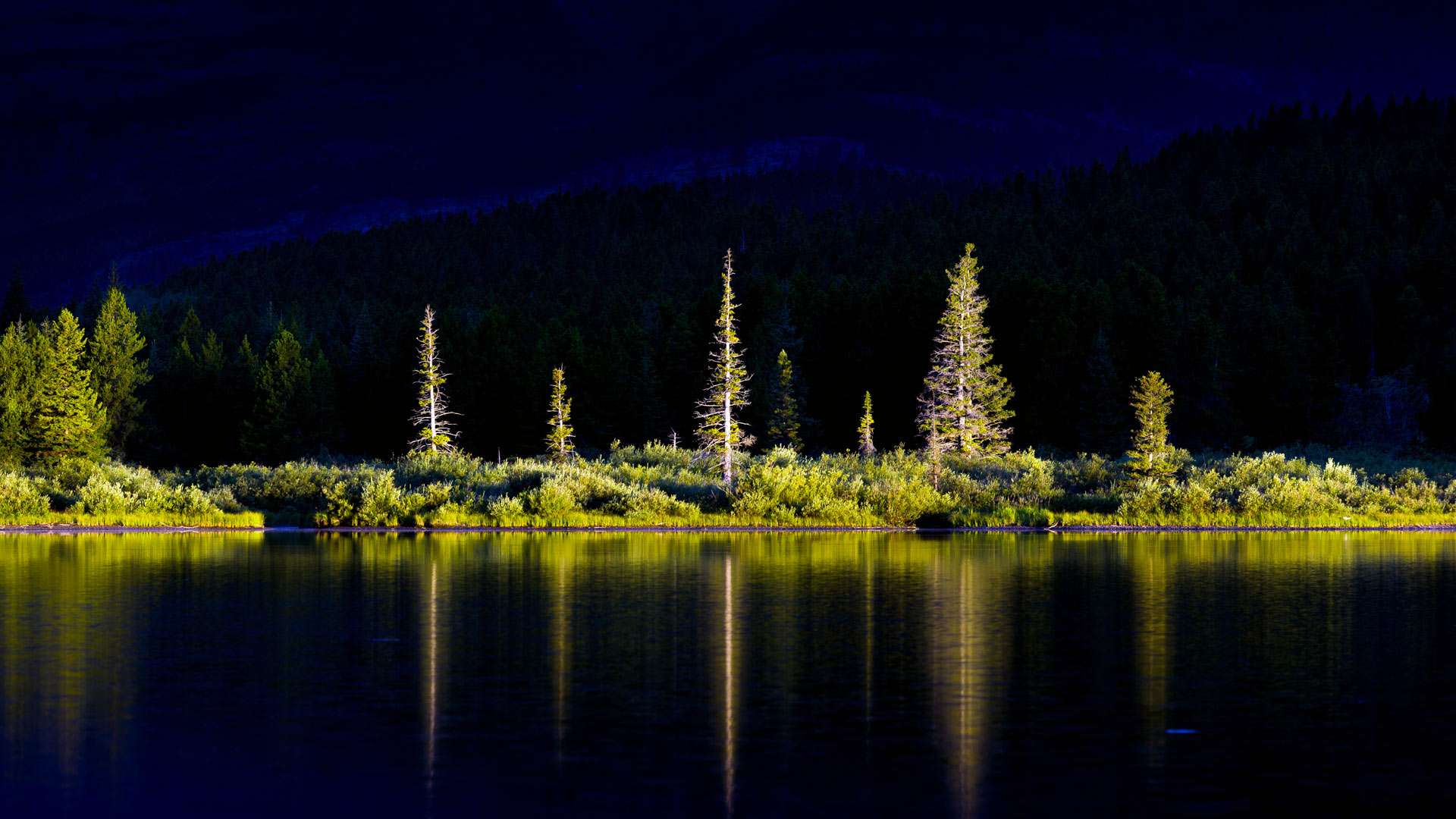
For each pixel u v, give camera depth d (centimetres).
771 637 2752
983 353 8838
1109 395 9700
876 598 3388
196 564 4219
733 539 5394
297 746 1820
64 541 5206
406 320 11694
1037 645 2653
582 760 1752
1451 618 3036
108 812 1527
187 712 2023
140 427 10750
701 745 1833
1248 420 10844
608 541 5288
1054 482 7406
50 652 2548
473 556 4559
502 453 11044
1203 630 2861
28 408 8638
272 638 2728
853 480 6988
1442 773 1695
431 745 1830
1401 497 6775
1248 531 5950
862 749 1809
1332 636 2770
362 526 6109
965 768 1716
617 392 10800
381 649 2594
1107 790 1617
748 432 10694
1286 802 1570
